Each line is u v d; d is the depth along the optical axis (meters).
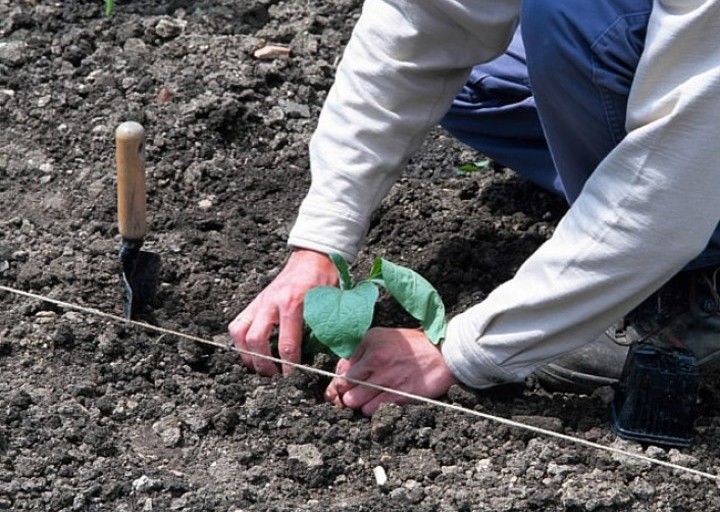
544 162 4.32
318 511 3.34
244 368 3.81
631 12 3.28
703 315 3.75
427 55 3.62
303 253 3.73
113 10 5.39
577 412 3.71
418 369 3.63
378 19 3.64
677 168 3.07
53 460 3.43
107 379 3.76
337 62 5.24
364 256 4.33
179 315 4.02
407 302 3.63
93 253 4.21
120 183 3.70
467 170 4.79
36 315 3.96
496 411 3.67
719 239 3.57
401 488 3.45
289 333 3.64
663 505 3.43
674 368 3.53
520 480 3.48
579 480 3.46
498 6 3.54
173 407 3.68
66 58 5.09
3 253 4.18
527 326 3.41
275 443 3.57
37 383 3.71
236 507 3.35
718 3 2.92
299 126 4.91
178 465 3.50
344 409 3.67
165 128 4.77
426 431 3.58
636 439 3.60
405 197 4.57
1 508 3.31
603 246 3.20
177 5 5.46
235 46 5.20
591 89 3.38
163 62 5.10
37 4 5.36
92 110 4.85
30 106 4.86
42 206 4.42
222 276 4.21
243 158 4.74
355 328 3.48
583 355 3.74
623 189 3.14
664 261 3.20
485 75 4.27
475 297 4.15
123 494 3.37
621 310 3.34
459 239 4.38
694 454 3.60
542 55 3.38
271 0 5.48
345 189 3.71
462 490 3.44
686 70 3.04
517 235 4.43
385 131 3.70
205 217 4.43
